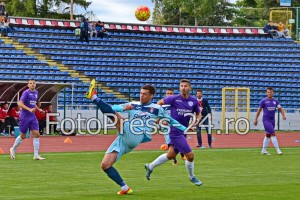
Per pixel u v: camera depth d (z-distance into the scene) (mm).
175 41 88062
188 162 26172
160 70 81812
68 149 45781
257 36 91062
